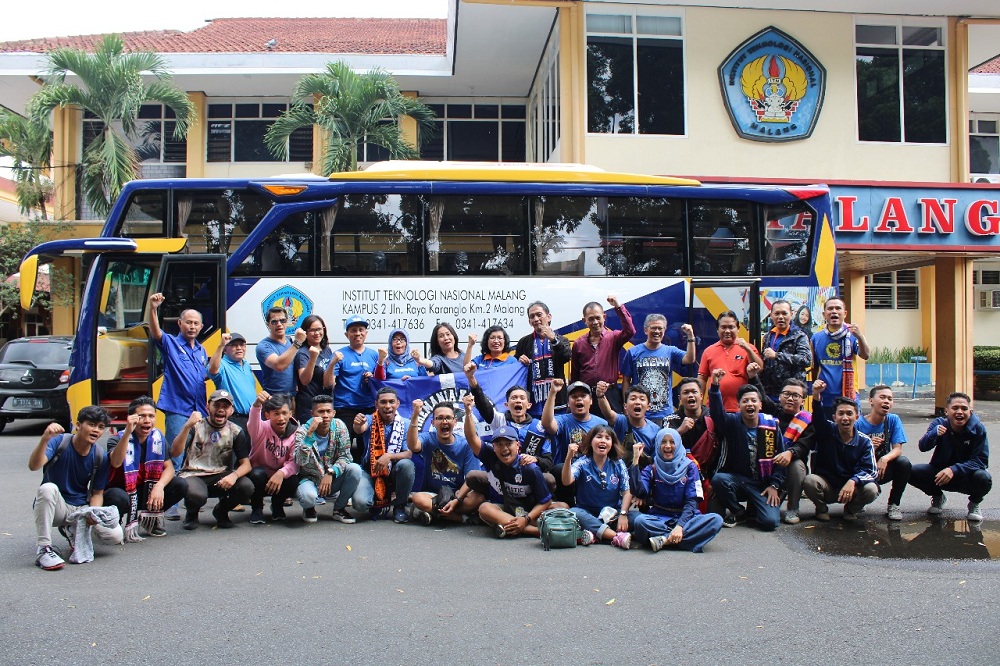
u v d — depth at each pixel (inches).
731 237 418.0
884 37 673.0
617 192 406.9
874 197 608.7
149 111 847.7
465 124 887.1
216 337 383.2
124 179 674.2
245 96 858.1
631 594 208.7
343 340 385.4
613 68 641.0
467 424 287.1
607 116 639.8
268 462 290.4
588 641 174.6
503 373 342.6
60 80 682.2
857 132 665.0
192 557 246.4
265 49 842.2
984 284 968.9
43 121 672.4
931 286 926.4
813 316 419.8
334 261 388.8
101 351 398.3
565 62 635.5
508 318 393.7
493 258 396.2
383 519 305.3
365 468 306.2
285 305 385.1
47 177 791.1
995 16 676.1
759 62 652.1
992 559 243.9
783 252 422.9
